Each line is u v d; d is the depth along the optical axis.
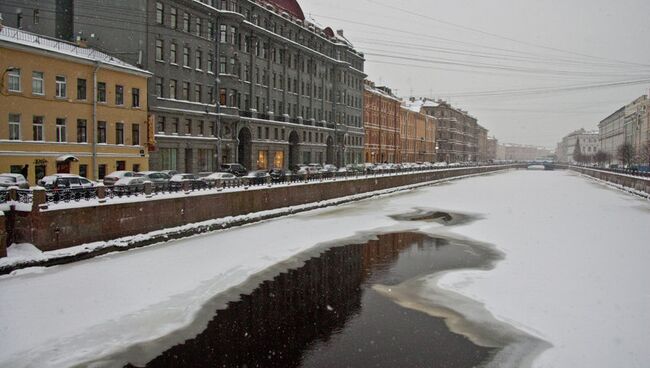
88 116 38.22
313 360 13.35
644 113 104.00
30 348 13.88
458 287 20.17
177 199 28.64
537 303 18.02
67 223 22.16
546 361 13.37
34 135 34.44
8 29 35.47
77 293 18.25
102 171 39.50
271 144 63.84
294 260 24.88
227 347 14.15
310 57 74.62
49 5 44.59
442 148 151.62
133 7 44.31
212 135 53.12
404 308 17.64
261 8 61.09
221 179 33.72
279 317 16.62
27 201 21.39
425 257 25.83
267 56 63.72
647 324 15.90
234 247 27.00
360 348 14.14
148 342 14.46
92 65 38.22
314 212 42.78
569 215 42.66
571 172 149.75
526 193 66.06
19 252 20.31
